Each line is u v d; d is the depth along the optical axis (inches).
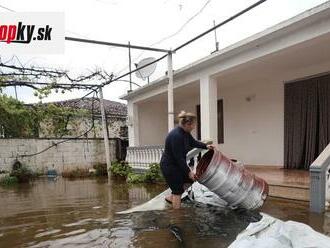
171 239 150.9
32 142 614.2
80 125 757.9
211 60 338.3
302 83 359.9
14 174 540.1
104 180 504.7
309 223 171.2
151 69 472.7
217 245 139.6
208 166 189.9
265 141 411.5
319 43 268.4
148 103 588.4
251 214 192.4
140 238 154.9
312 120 348.5
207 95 360.2
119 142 682.2
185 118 199.3
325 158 200.2
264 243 108.8
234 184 191.5
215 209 207.5
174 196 210.2
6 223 209.6
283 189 243.3
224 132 481.4
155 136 597.6
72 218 214.5
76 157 652.1
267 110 407.2
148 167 455.5
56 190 394.3
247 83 434.3
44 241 160.7
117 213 221.5
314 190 196.4
